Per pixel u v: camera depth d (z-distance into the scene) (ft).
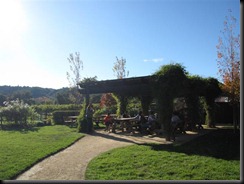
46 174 25.22
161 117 42.96
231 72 59.52
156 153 32.48
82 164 28.76
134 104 79.46
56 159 31.22
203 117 75.51
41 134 51.72
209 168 26.04
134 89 52.01
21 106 72.69
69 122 72.90
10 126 69.87
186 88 46.93
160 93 42.50
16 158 30.14
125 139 45.78
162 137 47.96
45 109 103.50
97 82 56.44
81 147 38.86
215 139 44.88
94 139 46.57
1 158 30.12
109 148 37.32
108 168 26.48
